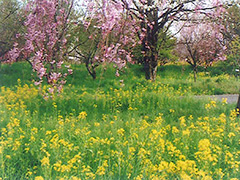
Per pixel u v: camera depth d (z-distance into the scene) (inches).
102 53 540.4
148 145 210.8
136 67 970.7
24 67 824.9
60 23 448.1
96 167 191.8
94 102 422.3
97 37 716.7
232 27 672.4
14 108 369.4
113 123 290.2
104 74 845.8
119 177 169.8
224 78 785.6
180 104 420.5
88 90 618.5
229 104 433.4
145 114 384.5
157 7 601.0
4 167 176.7
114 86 659.4
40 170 181.8
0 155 183.6
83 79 784.9
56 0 444.5
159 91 509.4
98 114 370.3
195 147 224.5
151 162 185.5
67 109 392.8
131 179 171.8
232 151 227.8
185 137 235.0
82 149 206.8
